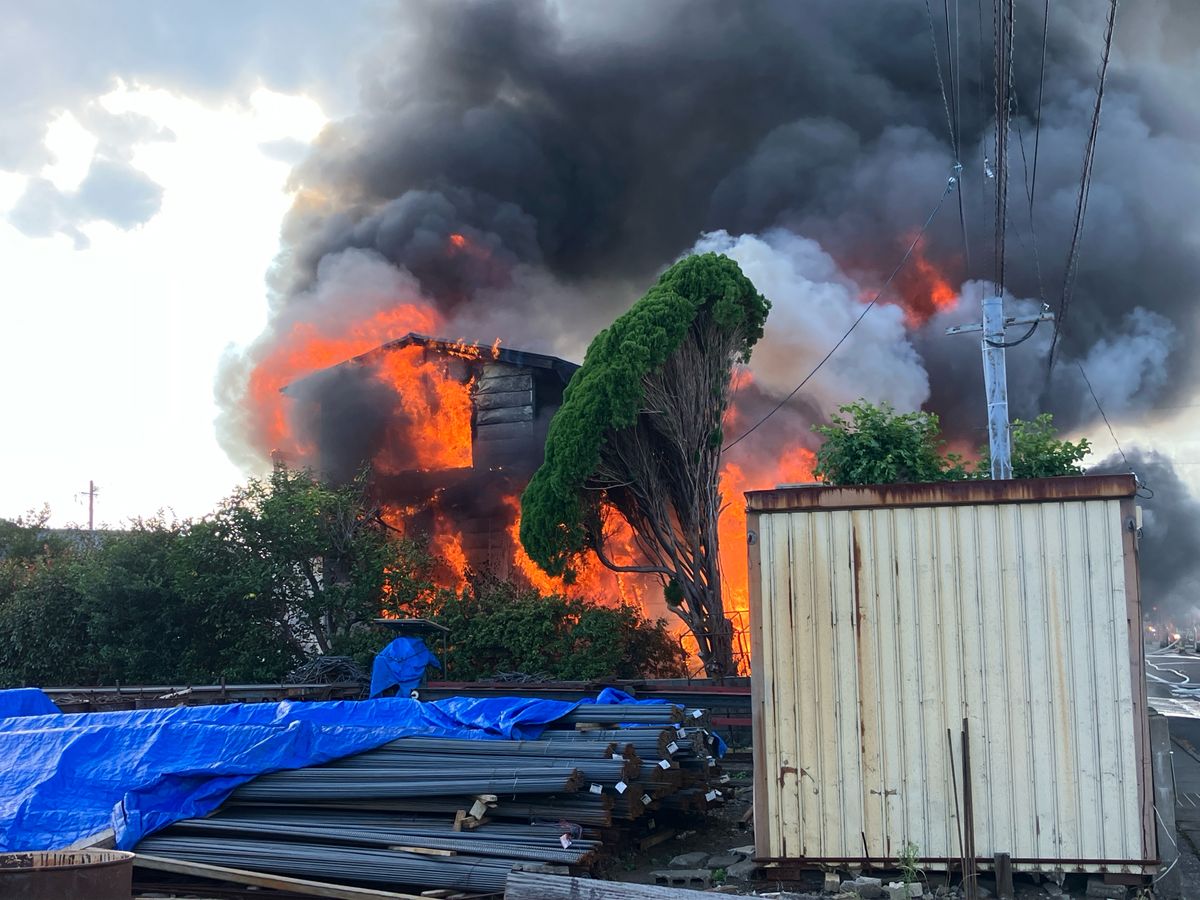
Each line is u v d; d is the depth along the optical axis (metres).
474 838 7.34
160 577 16.34
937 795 7.20
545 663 15.10
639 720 9.11
